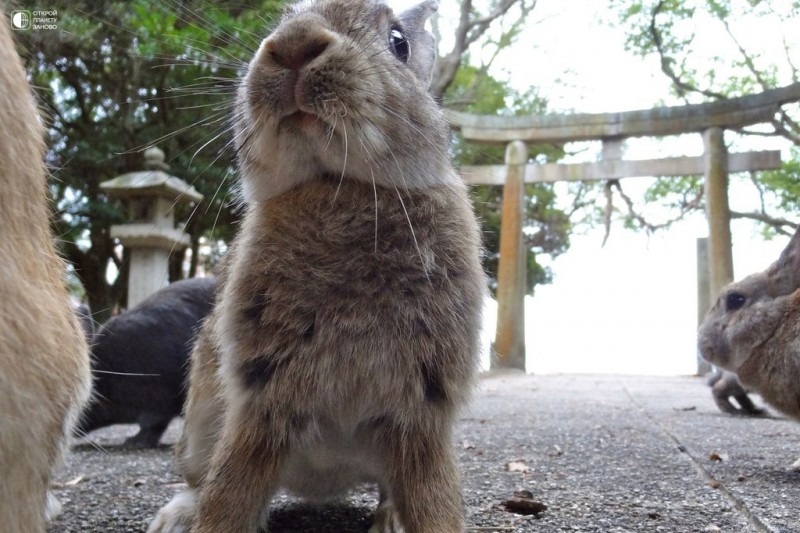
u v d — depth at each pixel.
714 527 0.46
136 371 0.86
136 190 1.47
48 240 0.30
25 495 0.27
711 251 2.44
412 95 0.44
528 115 2.75
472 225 0.44
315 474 0.45
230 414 0.40
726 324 0.84
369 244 0.39
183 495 0.49
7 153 0.26
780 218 3.05
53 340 0.27
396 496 0.40
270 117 0.41
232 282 0.41
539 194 3.52
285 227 0.40
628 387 1.99
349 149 0.41
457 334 0.40
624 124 2.54
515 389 1.87
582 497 0.55
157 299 0.90
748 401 1.22
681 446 0.83
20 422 0.26
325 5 0.46
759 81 2.70
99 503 0.56
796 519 0.47
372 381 0.39
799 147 2.88
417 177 0.43
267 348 0.39
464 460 0.74
